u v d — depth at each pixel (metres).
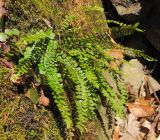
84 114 0.37
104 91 0.41
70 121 0.36
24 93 0.38
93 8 0.47
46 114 0.39
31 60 0.38
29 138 0.36
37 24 0.44
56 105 0.39
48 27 0.44
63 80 0.41
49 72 0.37
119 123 0.50
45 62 0.37
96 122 0.44
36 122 0.38
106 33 0.50
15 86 0.38
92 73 0.40
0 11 0.41
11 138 0.35
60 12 0.47
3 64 0.38
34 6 0.44
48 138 0.38
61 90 0.36
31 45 0.40
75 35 0.44
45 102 0.39
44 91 0.40
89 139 0.43
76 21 0.49
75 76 0.38
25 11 0.43
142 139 0.52
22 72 0.36
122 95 0.43
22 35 0.42
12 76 0.38
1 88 0.37
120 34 0.47
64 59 0.39
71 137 0.40
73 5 0.50
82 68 0.40
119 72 0.43
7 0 0.42
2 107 0.36
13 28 0.42
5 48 0.39
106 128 0.46
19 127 0.36
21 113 0.37
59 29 0.43
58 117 0.40
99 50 0.42
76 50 0.41
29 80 0.39
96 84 0.39
